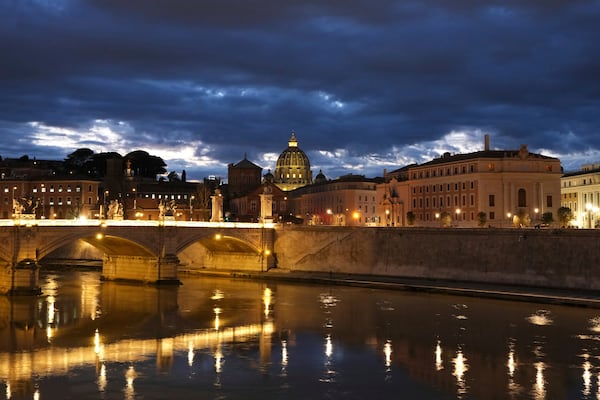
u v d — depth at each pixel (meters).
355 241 165.25
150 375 71.25
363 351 82.25
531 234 137.12
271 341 87.94
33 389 66.12
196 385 67.81
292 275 163.38
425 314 107.12
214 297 128.75
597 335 90.25
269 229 176.50
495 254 142.25
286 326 98.00
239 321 102.19
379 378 70.56
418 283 144.12
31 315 105.62
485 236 144.25
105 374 71.50
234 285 149.88
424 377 70.94
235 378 70.38
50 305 115.88
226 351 82.19
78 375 71.00
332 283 150.88
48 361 76.62
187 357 79.00
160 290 139.88
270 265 175.62
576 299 114.62
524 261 137.50
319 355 80.25
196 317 105.75
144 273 152.25
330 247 168.88
